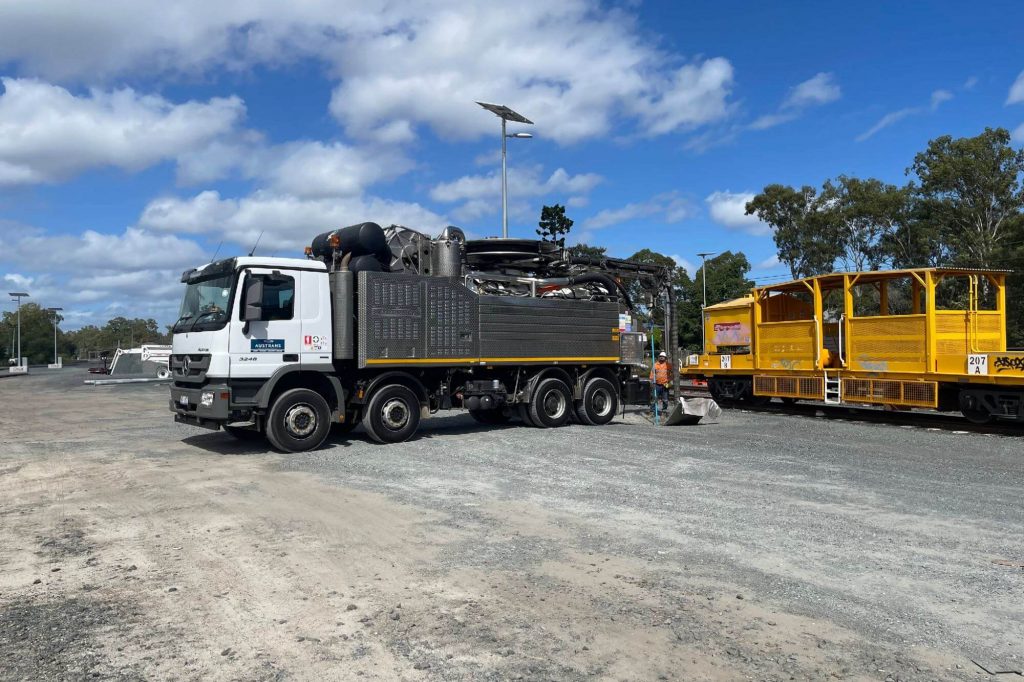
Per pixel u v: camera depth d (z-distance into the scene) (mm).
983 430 14367
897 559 5668
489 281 14219
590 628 4316
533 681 3635
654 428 14938
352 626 4363
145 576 5355
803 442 12602
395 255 13133
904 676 3693
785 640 4145
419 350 12812
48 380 48000
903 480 9023
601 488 8539
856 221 45625
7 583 5238
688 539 6262
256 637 4219
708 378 22078
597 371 15750
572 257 15406
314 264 11891
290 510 7430
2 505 8008
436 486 8703
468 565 5539
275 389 11688
